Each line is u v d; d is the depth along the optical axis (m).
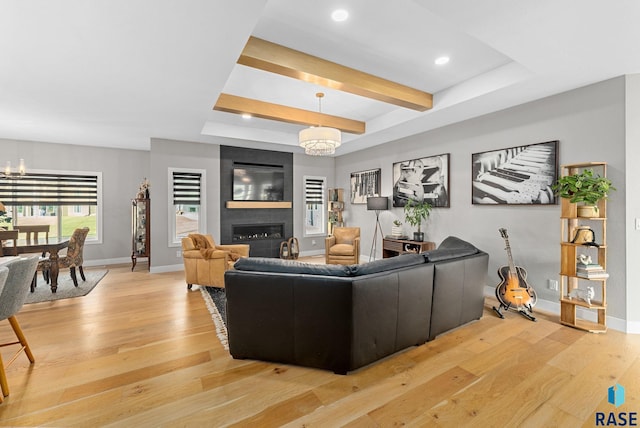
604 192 2.75
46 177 5.67
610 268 2.94
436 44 2.78
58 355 2.38
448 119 4.28
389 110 4.67
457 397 1.88
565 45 2.35
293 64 2.86
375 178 6.14
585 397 1.88
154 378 2.08
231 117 4.91
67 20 1.95
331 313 2.09
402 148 5.46
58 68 2.65
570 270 2.99
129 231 6.39
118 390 1.94
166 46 2.31
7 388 1.86
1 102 3.49
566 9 1.92
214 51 2.40
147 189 5.75
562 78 2.92
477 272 3.03
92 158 6.03
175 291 4.21
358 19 2.40
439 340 2.69
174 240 5.64
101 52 2.38
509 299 3.29
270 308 2.22
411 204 5.14
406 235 5.39
